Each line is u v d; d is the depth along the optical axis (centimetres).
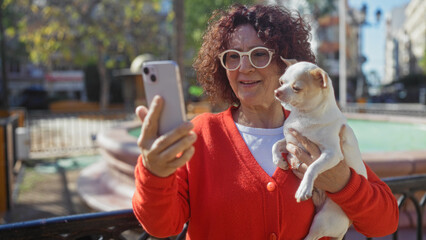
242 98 154
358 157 133
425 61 3675
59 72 4066
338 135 124
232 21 158
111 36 2147
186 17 2359
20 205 534
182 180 147
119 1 2075
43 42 1983
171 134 104
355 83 4166
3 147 507
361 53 3278
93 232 155
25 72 3922
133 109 1666
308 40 168
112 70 3183
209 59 173
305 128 125
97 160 870
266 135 150
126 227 160
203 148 149
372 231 137
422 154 349
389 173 334
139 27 2247
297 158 129
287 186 136
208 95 188
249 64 149
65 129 1448
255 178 138
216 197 140
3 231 142
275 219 135
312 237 134
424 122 798
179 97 107
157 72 108
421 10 4225
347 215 134
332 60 3900
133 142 468
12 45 2959
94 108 2706
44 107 2894
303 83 121
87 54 2462
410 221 337
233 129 151
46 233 148
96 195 481
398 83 4119
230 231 138
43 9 1922
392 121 877
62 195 582
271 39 148
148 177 115
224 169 142
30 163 837
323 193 136
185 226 172
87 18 2034
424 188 206
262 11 156
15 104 3300
